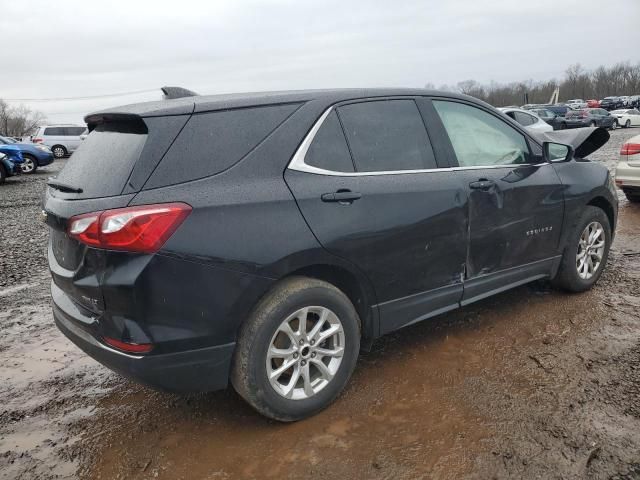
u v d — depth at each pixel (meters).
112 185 2.50
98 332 2.55
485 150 3.75
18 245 7.74
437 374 3.33
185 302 2.47
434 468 2.47
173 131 2.56
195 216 2.47
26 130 88.00
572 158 4.48
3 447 2.82
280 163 2.77
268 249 2.63
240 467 2.56
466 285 3.57
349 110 3.12
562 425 2.73
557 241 4.21
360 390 3.18
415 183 3.23
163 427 2.95
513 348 3.62
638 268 5.21
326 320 2.94
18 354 4.00
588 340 3.67
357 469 2.49
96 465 2.65
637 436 2.61
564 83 94.38
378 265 3.07
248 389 2.69
